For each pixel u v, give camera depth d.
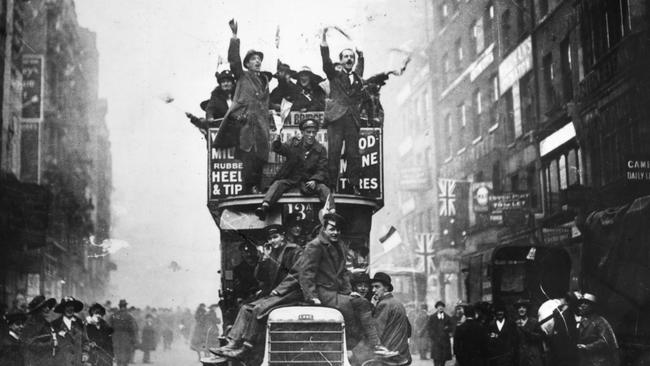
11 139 32.22
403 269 37.03
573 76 27.52
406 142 52.16
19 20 33.81
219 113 11.38
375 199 10.56
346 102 10.59
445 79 45.38
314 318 8.40
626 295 13.46
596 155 24.81
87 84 60.50
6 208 26.36
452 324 20.27
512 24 35.31
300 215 9.91
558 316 9.76
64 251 44.59
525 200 30.08
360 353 8.66
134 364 23.86
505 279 15.90
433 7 47.50
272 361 8.37
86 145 57.53
